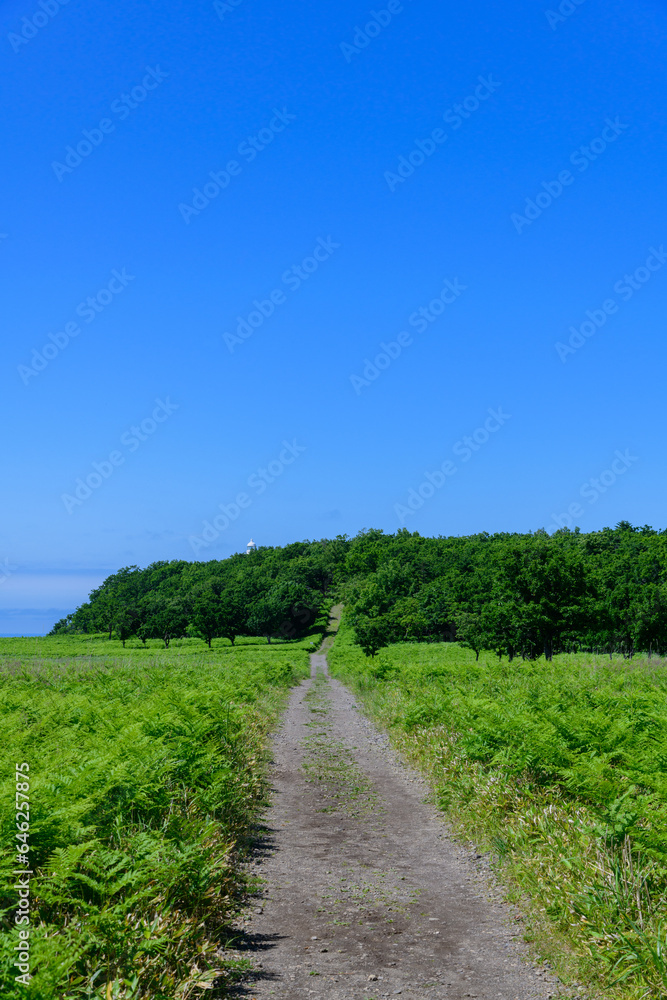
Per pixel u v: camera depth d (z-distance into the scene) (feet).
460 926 19.08
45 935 13.07
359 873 23.84
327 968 16.42
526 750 29.68
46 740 30.45
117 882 15.94
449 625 272.10
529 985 15.52
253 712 61.57
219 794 26.78
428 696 56.24
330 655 246.47
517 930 18.71
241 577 404.16
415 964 16.67
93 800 20.57
